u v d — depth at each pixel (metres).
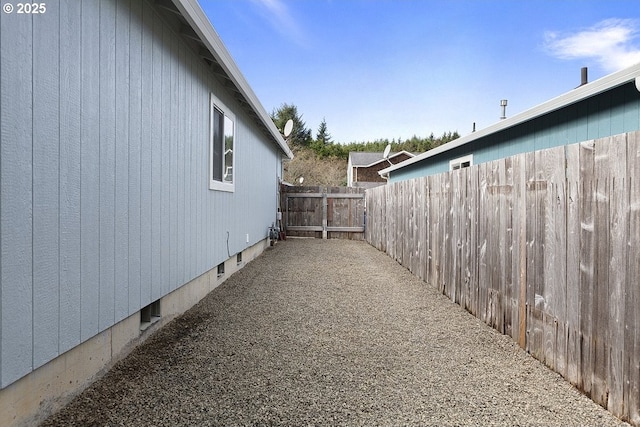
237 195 6.94
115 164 2.96
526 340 3.34
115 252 2.96
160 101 3.77
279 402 2.49
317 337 3.72
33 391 2.15
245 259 7.83
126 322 3.20
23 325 2.04
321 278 6.52
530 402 2.50
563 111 6.12
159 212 3.76
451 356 3.27
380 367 3.04
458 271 4.90
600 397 2.44
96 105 2.71
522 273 3.41
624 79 4.65
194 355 3.24
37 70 2.14
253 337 3.70
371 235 11.24
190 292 4.72
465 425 2.25
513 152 7.49
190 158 4.60
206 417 2.30
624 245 2.25
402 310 4.66
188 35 4.24
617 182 2.30
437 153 11.02
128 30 3.15
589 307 2.54
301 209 13.12
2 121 1.91
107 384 2.70
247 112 7.61
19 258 2.02
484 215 4.18
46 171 2.21
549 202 3.00
